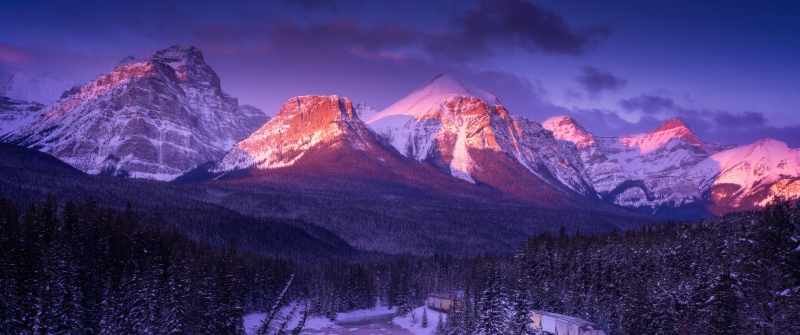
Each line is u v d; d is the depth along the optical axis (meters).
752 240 100.19
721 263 113.56
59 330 93.19
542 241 182.38
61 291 95.12
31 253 107.31
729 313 90.56
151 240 132.12
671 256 146.62
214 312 75.25
